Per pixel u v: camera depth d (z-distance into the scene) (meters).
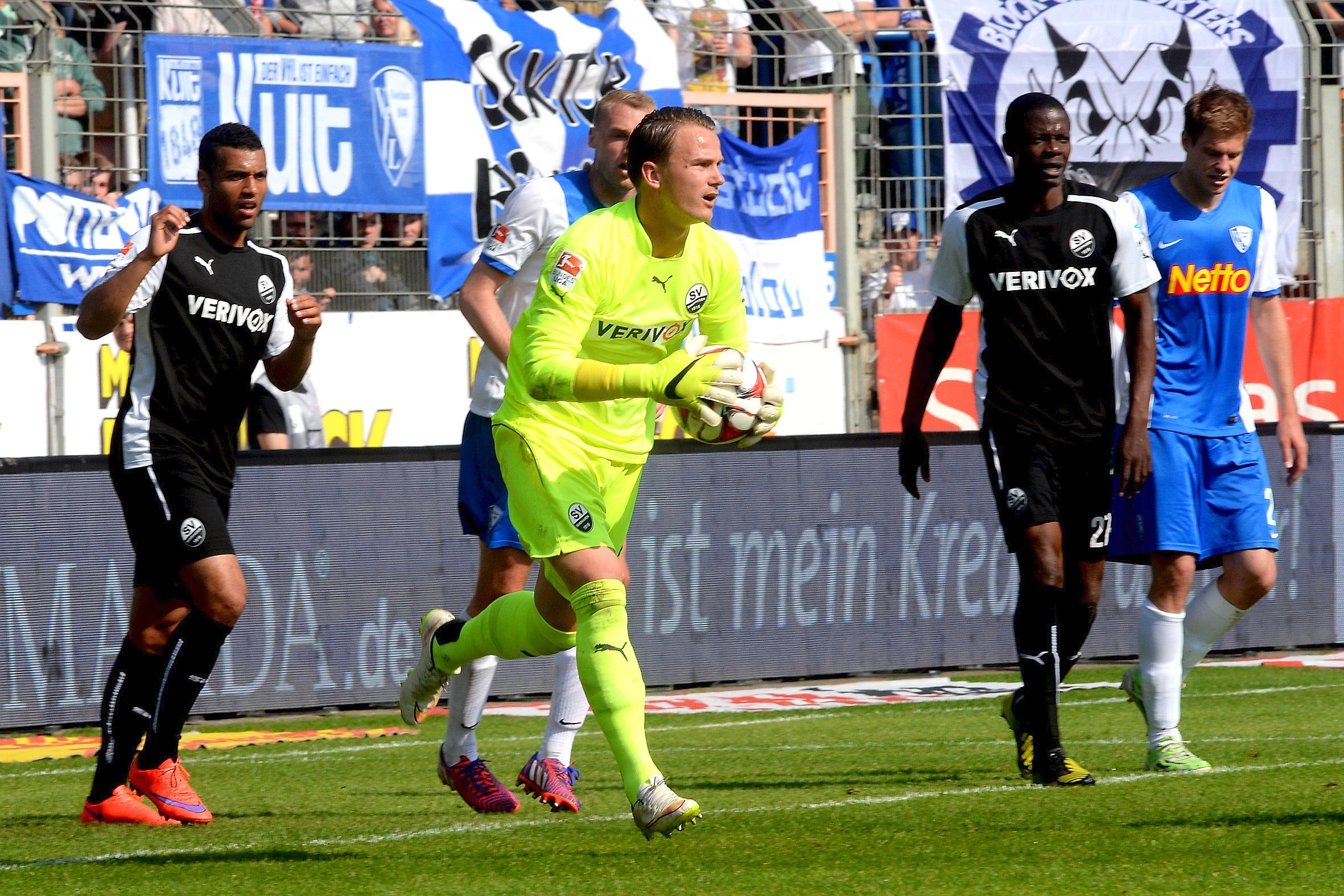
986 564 33.53
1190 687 29.19
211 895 12.92
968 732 24.45
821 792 18.25
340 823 16.78
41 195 32.94
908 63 41.00
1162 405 20.02
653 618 30.03
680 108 14.01
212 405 16.86
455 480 29.31
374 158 36.06
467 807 17.97
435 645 16.66
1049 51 41.09
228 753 23.48
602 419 14.59
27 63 33.12
